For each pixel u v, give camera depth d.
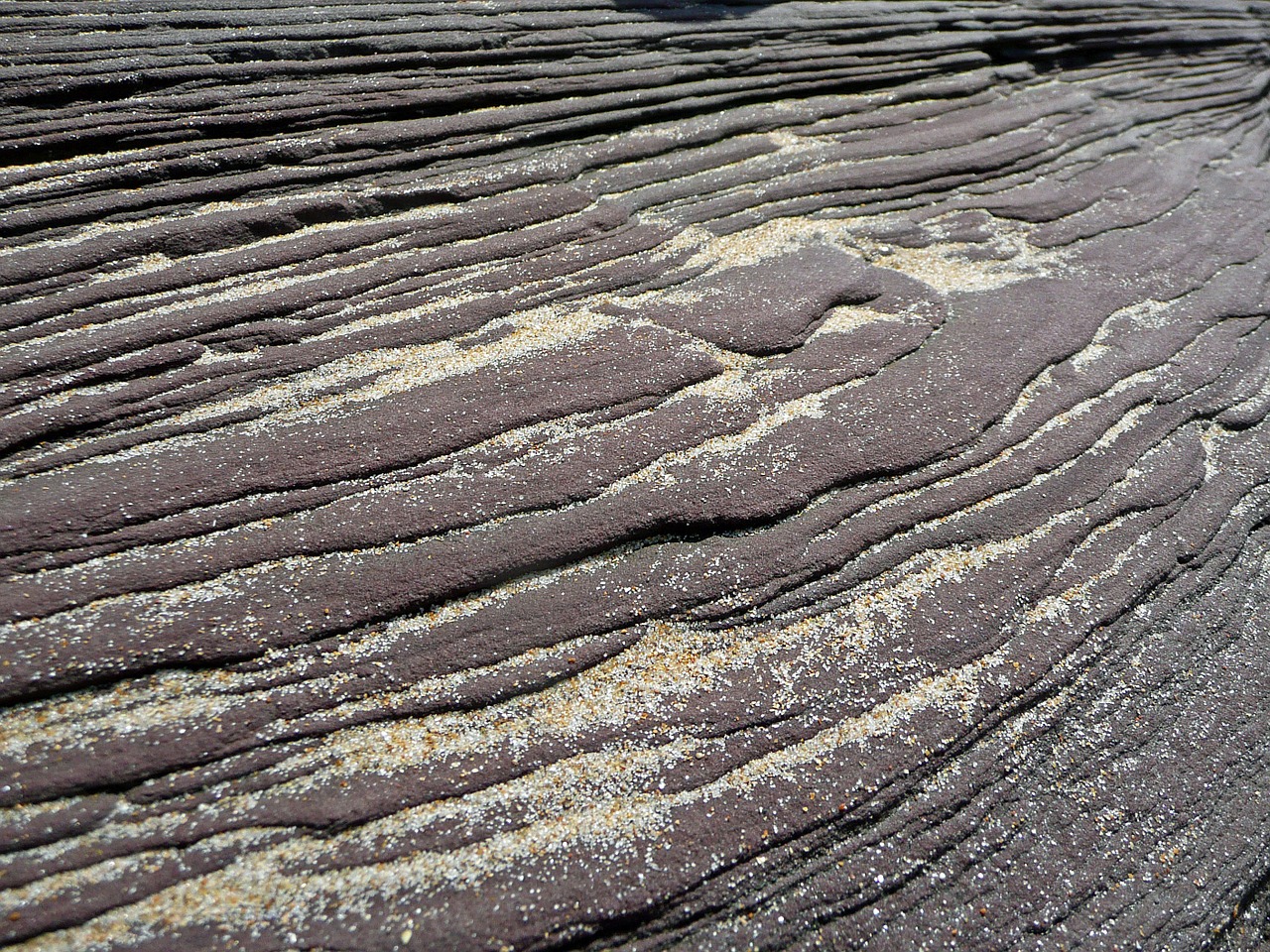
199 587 0.39
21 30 0.58
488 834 0.35
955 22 0.84
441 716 0.38
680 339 0.51
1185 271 0.63
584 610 0.41
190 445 0.44
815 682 0.40
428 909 0.34
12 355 0.45
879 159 0.68
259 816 0.35
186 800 0.35
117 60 0.58
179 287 0.50
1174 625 0.45
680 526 0.43
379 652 0.39
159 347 0.47
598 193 0.60
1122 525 0.48
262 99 0.59
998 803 0.39
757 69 0.73
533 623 0.40
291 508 0.42
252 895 0.33
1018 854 0.38
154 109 0.57
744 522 0.44
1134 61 0.92
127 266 0.50
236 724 0.36
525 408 0.47
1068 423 0.51
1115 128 0.79
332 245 0.53
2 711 0.36
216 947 0.32
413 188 0.57
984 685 0.41
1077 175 0.72
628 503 0.44
